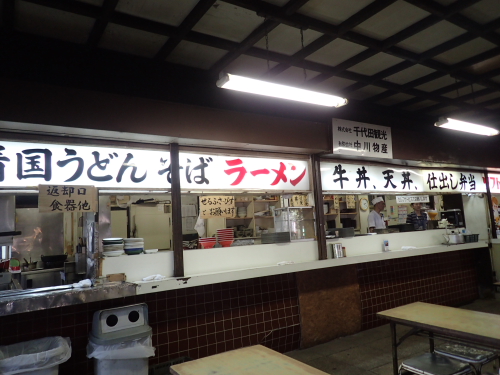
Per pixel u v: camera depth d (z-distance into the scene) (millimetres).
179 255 4582
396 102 6840
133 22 3830
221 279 4582
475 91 6441
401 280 6918
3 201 4758
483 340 2953
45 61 4336
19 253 6715
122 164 4465
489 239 8484
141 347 3752
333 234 6602
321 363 4910
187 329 4621
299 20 3904
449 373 3074
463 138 7879
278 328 5309
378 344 5504
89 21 3879
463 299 7930
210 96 5441
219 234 5250
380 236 6832
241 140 4898
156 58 4750
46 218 7027
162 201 8727
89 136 4207
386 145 6469
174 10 3734
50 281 5707
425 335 3631
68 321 4000
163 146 4730
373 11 3793
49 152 4074
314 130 5656
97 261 4160
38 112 3635
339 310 5941
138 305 3908
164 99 5086
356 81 5668
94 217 4227
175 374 2693
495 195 9703
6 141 3879
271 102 5969
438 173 7949
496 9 3982
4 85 3516
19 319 3791
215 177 5125
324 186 6191
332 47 4688
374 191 6895
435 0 3754
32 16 3734
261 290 5273
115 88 4766
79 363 4008
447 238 7801
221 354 3023
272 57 4766
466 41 4523
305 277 5680
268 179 5602
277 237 5449
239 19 3955
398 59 5090
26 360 3191
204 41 4277
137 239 4477
